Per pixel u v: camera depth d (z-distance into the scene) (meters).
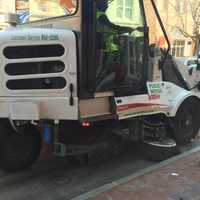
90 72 3.99
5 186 4.06
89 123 4.11
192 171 4.10
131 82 4.44
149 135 4.91
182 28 18.81
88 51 3.97
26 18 4.58
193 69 5.59
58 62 3.92
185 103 5.25
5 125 4.22
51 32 3.89
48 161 4.78
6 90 3.90
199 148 5.07
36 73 3.93
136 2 4.32
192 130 5.49
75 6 3.98
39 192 3.92
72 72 3.90
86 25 3.95
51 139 4.10
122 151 4.98
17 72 3.91
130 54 4.39
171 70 5.11
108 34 4.14
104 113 4.24
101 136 4.46
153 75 4.72
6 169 4.36
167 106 4.92
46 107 3.94
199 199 3.45
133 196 3.50
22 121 4.06
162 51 4.82
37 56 3.92
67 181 4.20
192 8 19.17
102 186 3.87
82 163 4.56
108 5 4.08
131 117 4.47
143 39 4.46
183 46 18.92
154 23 4.64
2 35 3.89
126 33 4.31
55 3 4.19
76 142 4.27
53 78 3.93
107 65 4.18
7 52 3.89
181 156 4.61
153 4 4.53
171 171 4.10
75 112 3.94
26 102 3.90
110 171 4.49
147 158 4.84
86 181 4.21
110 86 4.24
